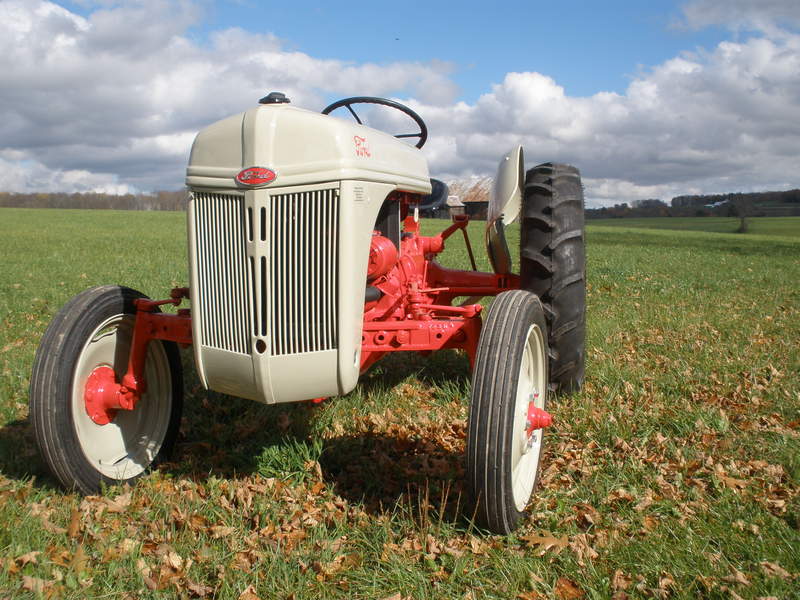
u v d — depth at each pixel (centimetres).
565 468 326
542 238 376
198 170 265
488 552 248
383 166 295
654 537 257
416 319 336
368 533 262
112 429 316
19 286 917
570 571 236
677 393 440
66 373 283
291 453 329
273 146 253
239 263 259
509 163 420
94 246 1945
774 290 1011
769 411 405
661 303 839
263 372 260
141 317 311
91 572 229
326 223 254
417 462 331
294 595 220
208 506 280
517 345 260
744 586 225
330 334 259
